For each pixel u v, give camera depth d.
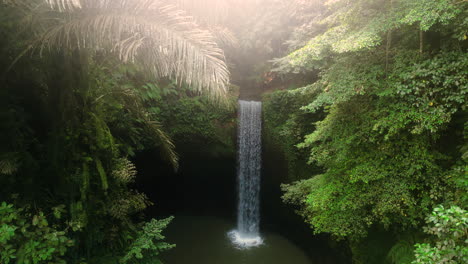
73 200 3.35
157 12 2.67
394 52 3.38
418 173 3.30
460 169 2.86
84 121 3.56
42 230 2.81
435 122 2.89
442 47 3.02
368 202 3.66
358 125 3.80
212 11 3.37
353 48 3.01
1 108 2.85
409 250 3.57
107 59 3.90
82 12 2.73
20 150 3.00
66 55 3.08
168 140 5.05
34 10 2.80
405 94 3.18
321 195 4.07
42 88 3.40
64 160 3.31
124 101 4.52
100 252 3.87
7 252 2.46
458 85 2.80
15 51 2.91
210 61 2.68
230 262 6.63
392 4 3.20
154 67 2.98
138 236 4.29
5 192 2.90
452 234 2.39
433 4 2.65
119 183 4.08
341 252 5.29
